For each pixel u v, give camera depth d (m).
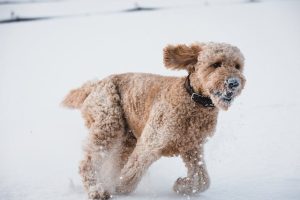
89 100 5.39
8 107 10.89
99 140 5.16
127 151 5.44
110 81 5.46
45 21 38.34
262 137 6.69
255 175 5.27
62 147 7.23
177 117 4.69
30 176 5.75
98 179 5.11
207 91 4.63
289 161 5.62
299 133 6.73
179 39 21.80
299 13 31.73
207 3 45.34
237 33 22.95
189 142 4.79
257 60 14.56
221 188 4.98
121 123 5.27
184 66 5.05
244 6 39.25
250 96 9.44
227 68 4.67
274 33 22.39
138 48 20.27
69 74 15.07
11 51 23.44
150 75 5.36
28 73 16.36
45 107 10.65
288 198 4.52
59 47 23.77
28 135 8.14
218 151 6.22
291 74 11.70
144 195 4.92
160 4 49.69
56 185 5.36
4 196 4.96
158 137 4.72
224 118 7.90
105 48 21.66
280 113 7.91
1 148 7.30
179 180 4.94
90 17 39.69
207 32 23.94
